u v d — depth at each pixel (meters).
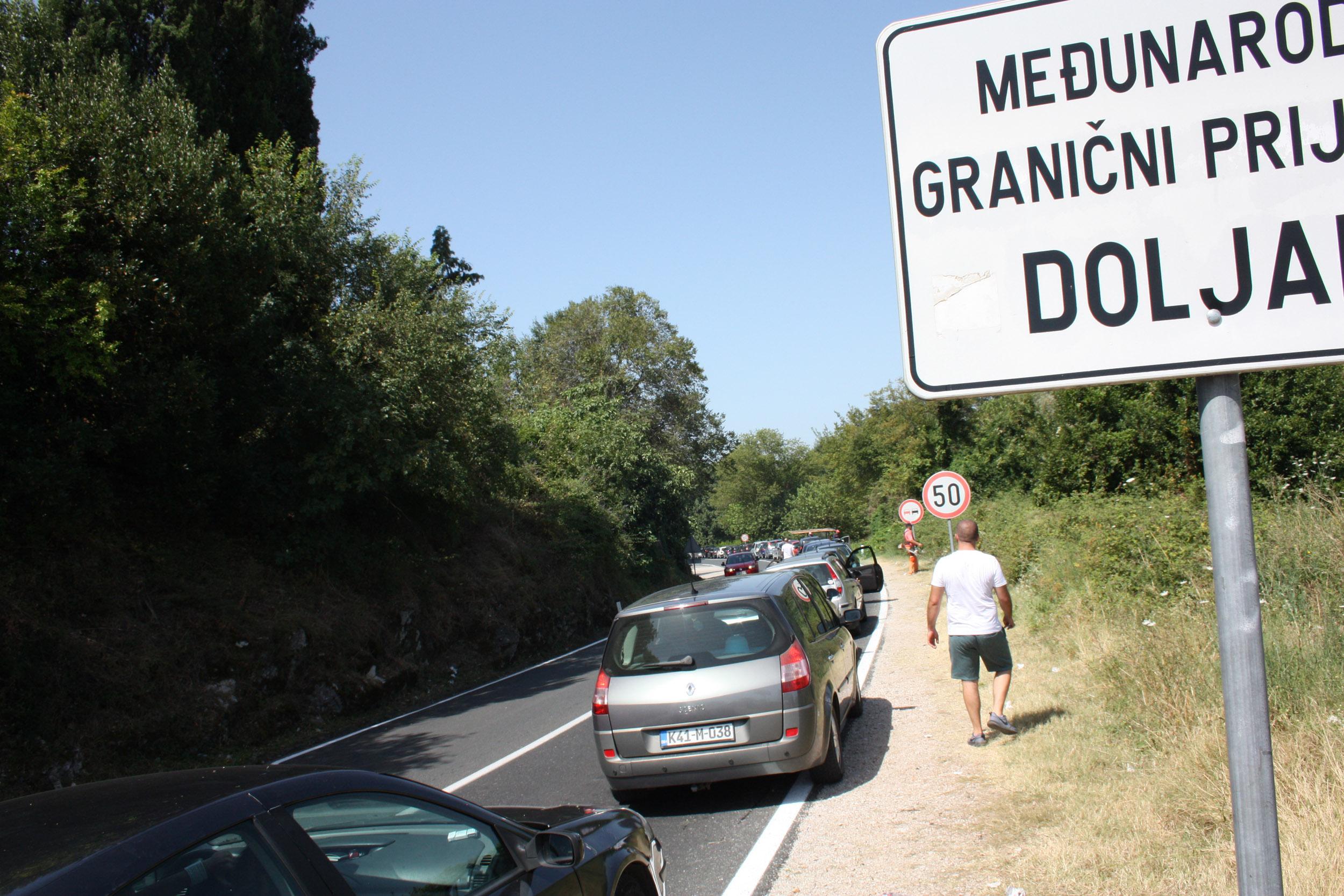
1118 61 1.76
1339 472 13.71
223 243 14.01
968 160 1.81
